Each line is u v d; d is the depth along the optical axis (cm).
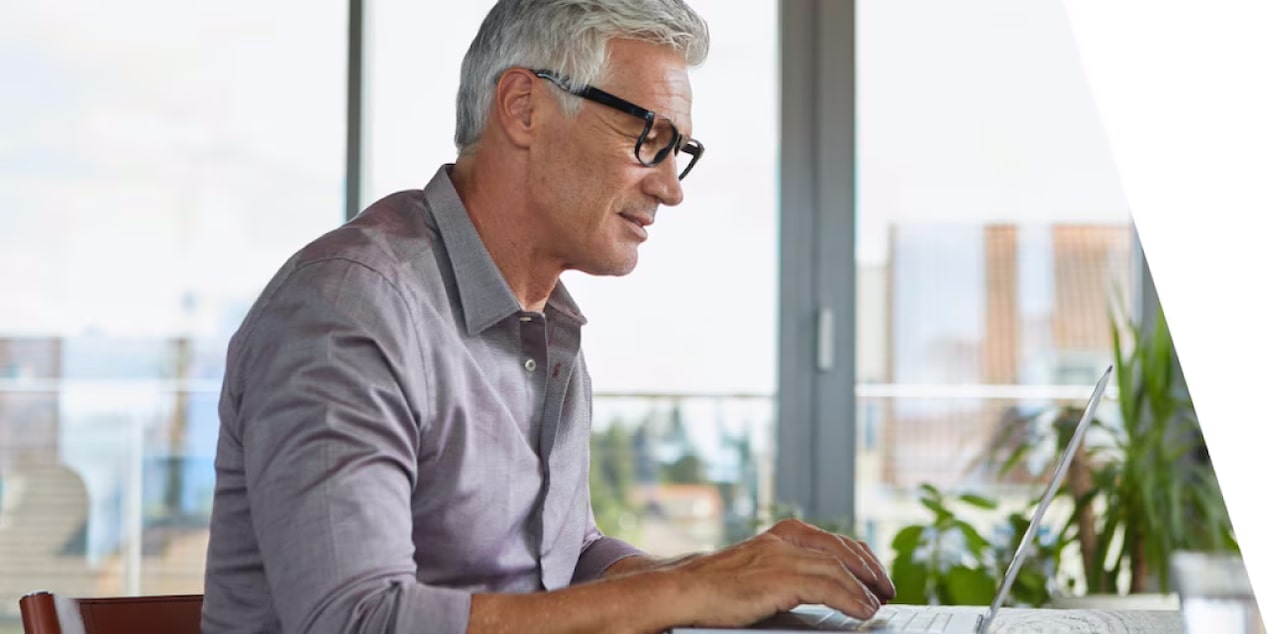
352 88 346
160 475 345
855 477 347
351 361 129
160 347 345
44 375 344
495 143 153
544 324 152
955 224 349
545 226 152
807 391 348
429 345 138
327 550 121
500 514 146
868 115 350
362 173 346
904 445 347
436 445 139
